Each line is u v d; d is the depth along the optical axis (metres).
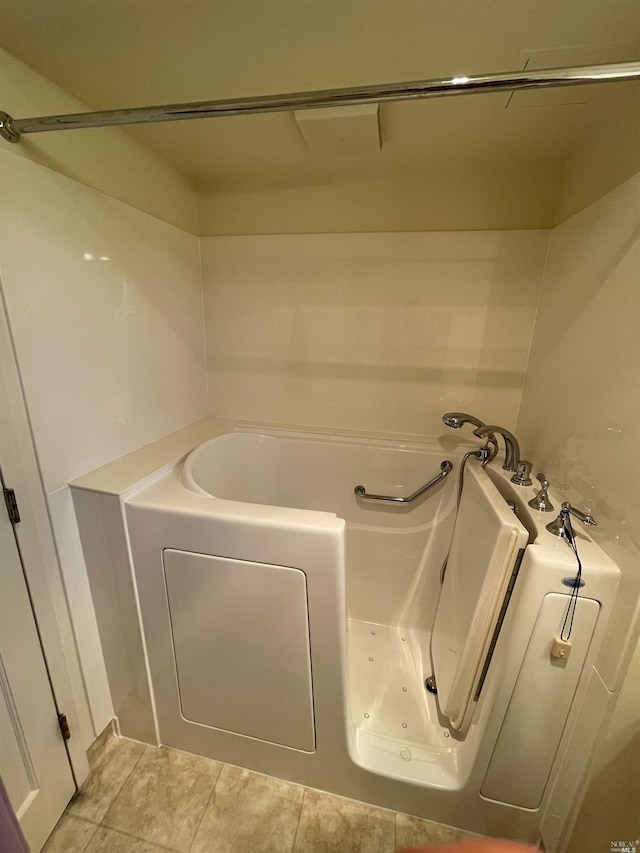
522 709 0.90
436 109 1.05
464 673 1.04
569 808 0.89
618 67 0.61
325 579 0.92
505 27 0.77
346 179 1.51
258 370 1.79
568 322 1.16
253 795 1.09
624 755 0.77
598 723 0.82
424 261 1.52
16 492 0.89
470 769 0.97
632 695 0.76
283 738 1.08
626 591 0.77
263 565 0.95
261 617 0.99
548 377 1.28
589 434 0.96
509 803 0.98
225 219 1.66
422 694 1.27
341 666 0.97
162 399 1.52
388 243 1.53
